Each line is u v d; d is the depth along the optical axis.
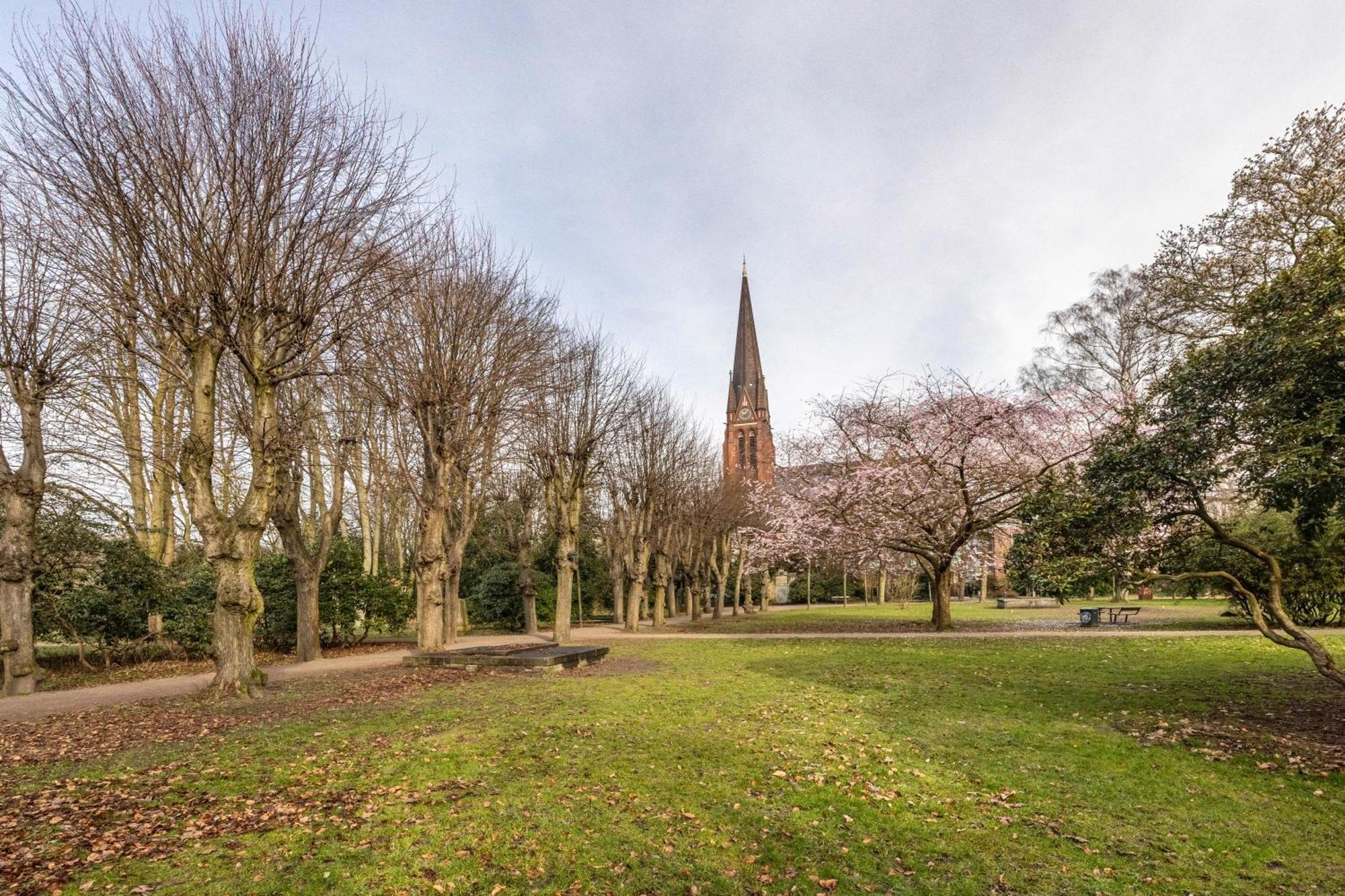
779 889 4.55
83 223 10.89
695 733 8.44
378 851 5.09
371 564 27.94
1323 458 6.48
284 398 17.50
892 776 6.71
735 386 77.69
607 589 39.56
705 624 30.53
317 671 15.16
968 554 26.84
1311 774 6.45
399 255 13.48
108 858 4.97
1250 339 7.54
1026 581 9.27
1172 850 5.03
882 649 16.95
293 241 11.05
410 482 17.91
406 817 5.71
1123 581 8.60
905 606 43.78
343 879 4.68
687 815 5.75
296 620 20.42
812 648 17.78
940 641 18.61
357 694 11.57
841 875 4.71
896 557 30.64
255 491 11.70
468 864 4.88
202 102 10.50
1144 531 8.26
